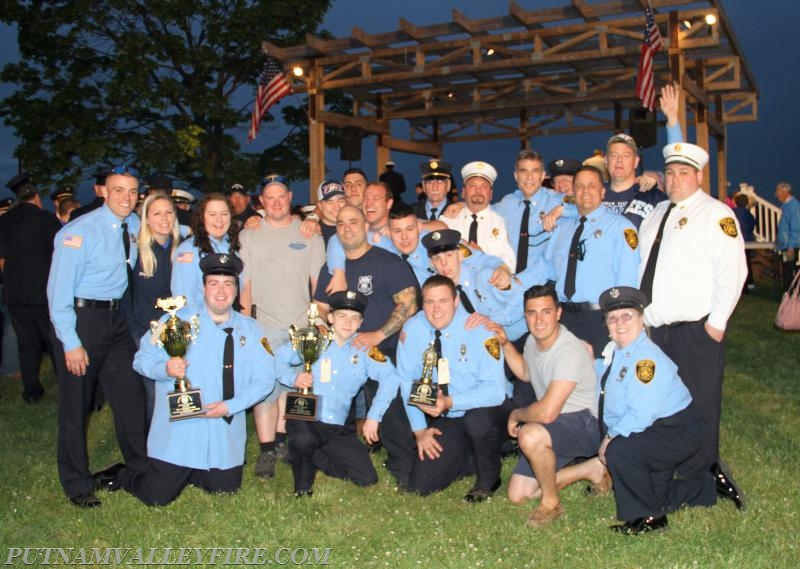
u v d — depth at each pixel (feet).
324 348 19.33
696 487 17.39
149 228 19.12
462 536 15.97
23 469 20.66
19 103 71.46
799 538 15.52
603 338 19.40
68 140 70.13
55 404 29.14
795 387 29.14
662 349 18.20
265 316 21.49
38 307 29.12
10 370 34.14
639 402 16.28
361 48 50.60
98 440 23.93
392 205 24.43
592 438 17.71
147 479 17.97
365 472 19.33
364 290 20.89
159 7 70.85
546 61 46.93
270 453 20.11
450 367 19.04
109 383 18.58
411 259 21.74
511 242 22.97
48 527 16.57
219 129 78.13
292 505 17.79
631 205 20.52
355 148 56.65
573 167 23.50
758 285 64.90
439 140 70.69
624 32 45.06
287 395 18.71
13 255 29.14
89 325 17.80
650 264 18.26
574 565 14.51
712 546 15.19
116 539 15.88
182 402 17.52
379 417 19.42
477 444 18.49
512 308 20.53
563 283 19.99
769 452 21.22
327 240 24.13
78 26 70.23
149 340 18.25
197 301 19.38
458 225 23.24
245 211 29.25
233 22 73.51
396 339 21.06
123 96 68.23
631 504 16.25
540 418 17.34
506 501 18.20
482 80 58.08
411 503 18.20
